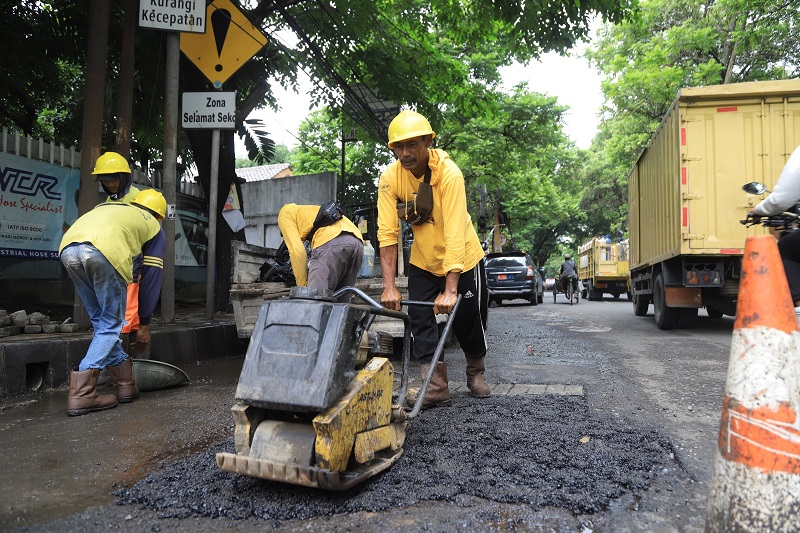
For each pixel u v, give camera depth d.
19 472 2.65
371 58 11.28
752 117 7.82
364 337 2.72
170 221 6.95
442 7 10.60
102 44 6.10
